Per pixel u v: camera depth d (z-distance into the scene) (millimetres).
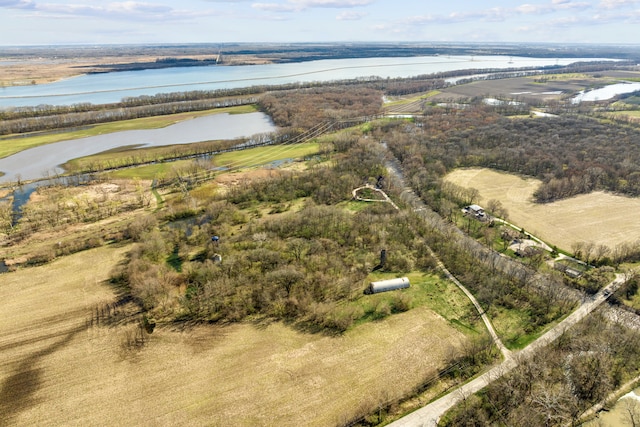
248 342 84875
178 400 71812
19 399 72500
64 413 69750
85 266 113000
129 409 70250
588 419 68375
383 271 109812
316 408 70188
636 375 77062
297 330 88125
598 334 85250
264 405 70750
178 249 122188
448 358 81062
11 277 108250
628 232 132375
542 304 96438
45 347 83875
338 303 96250
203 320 91000
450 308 95875
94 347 83875
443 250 119875
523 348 83688
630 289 101188
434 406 70875
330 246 119000
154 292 97312
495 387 73125
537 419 67312
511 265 112625
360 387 74312
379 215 139625
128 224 138500
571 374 76312
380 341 85312
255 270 105812
